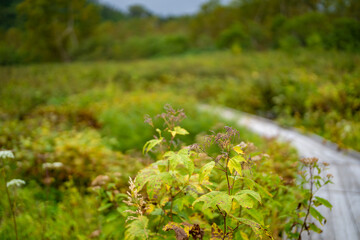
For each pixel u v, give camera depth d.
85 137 5.99
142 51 50.78
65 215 3.19
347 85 8.85
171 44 50.25
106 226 2.28
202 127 6.60
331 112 7.98
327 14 45.50
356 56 17.17
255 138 6.08
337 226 2.77
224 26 61.31
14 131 6.23
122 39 67.50
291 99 9.52
